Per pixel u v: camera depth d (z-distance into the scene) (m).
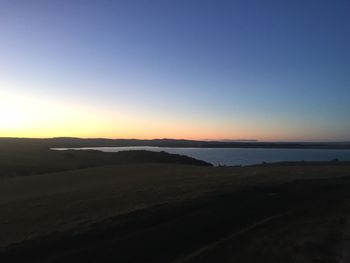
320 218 22.89
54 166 92.00
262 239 18.86
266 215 23.55
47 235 17.70
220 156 199.88
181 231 19.39
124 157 125.25
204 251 17.14
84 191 36.53
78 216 22.50
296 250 17.48
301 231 20.20
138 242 17.55
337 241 18.67
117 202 26.61
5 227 21.81
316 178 36.34
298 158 171.00
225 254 17.02
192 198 25.23
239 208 24.05
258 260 16.44
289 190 30.12
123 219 20.12
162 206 22.78
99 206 25.89
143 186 36.34
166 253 17.20
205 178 39.06
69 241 17.11
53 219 22.66
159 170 60.22
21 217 24.48
